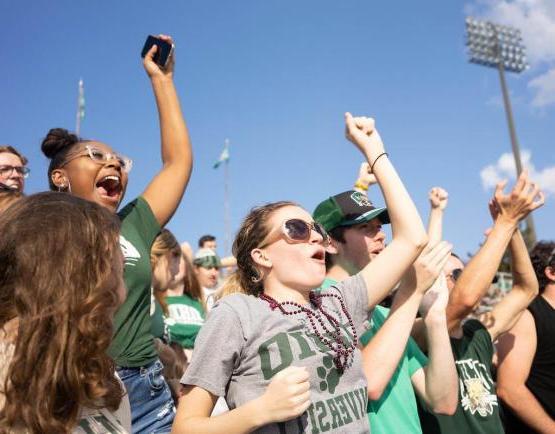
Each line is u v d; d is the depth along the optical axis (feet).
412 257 9.04
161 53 10.90
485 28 104.12
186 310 18.51
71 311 4.47
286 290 7.80
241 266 8.23
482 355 11.94
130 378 8.50
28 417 4.24
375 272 8.75
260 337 6.97
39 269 4.53
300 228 7.79
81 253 4.67
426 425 10.85
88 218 4.88
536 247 15.11
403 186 9.62
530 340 13.60
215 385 6.65
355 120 10.14
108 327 4.72
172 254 17.15
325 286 9.80
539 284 14.70
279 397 6.03
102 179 9.95
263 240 7.90
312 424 6.55
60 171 10.05
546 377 13.60
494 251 11.56
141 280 9.00
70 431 4.41
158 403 8.80
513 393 13.38
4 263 4.63
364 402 7.27
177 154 10.47
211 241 31.65
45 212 4.78
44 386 4.29
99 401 4.77
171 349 13.64
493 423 11.18
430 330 9.88
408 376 9.88
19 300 4.47
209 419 6.30
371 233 11.13
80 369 4.44
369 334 10.14
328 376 6.95
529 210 11.91
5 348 4.57
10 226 4.73
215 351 6.79
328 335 7.34
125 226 9.40
